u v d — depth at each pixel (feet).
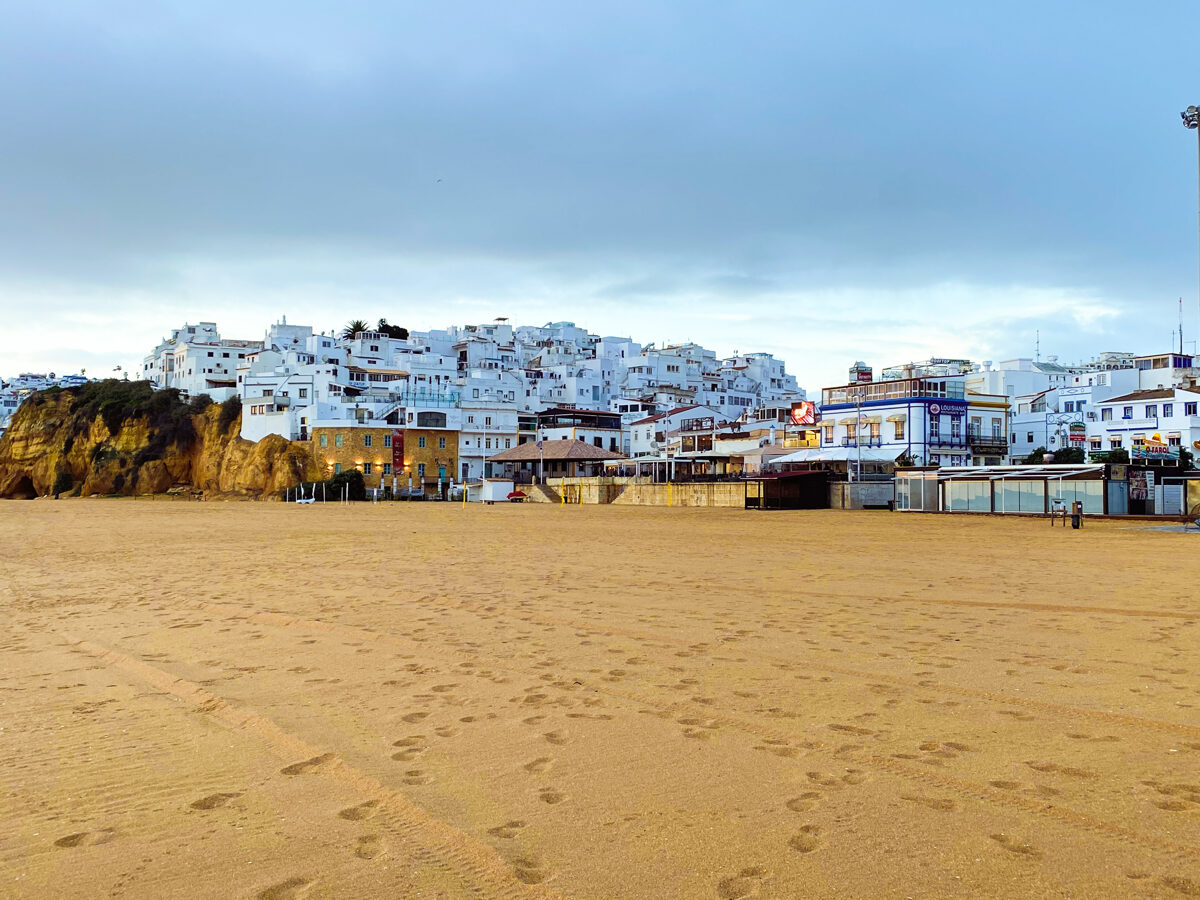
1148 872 14.02
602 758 20.34
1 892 13.91
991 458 220.02
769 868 14.40
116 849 15.60
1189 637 34.09
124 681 29.60
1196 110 104.99
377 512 194.39
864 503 181.16
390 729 23.08
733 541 93.81
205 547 93.40
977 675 27.99
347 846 15.61
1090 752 20.08
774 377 484.33
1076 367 332.60
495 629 38.45
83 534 120.37
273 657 33.17
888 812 16.71
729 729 22.48
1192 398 206.18
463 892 13.70
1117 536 98.22
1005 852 14.88
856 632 36.29
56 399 360.28
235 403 327.47
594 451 278.67
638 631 37.35
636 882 13.96
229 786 18.84
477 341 419.54
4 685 29.14
